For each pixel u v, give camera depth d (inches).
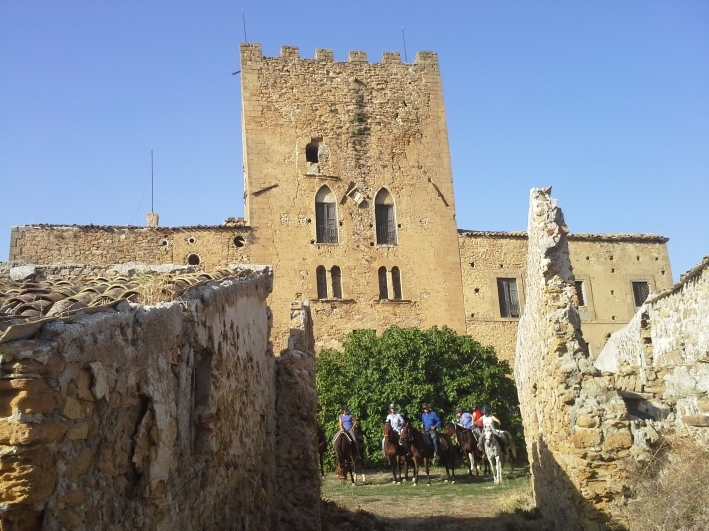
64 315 182.1
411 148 1504.7
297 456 468.8
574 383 446.3
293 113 1462.8
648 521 372.2
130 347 203.6
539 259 495.2
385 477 898.7
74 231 1277.1
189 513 249.1
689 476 367.9
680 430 425.4
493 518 560.4
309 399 492.4
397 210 1464.1
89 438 177.3
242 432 359.9
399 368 1071.6
